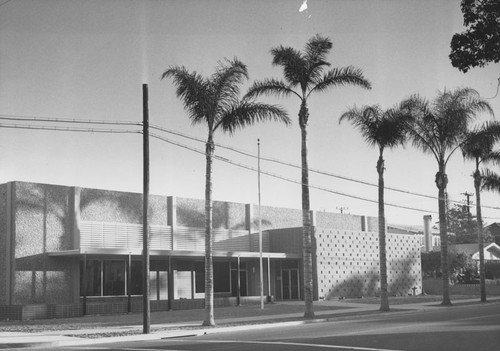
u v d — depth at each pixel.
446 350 15.36
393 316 30.05
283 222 50.22
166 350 17.08
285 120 27.94
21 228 33.84
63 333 23.53
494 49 10.17
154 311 35.84
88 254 34.56
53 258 34.88
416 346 16.38
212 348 17.31
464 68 10.58
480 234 44.88
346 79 30.22
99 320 29.75
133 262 39.22
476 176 45.28
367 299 47.00
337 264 48.44
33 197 34.53
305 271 30.16
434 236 93.50
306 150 30.53
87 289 36.47
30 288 33.78
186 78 26.72
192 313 33.69
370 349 15.92
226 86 27.36
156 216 40.75
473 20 10.15
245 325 26.17
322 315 31.20
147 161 25.22
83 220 36.56
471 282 65.50
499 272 71.31
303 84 30.28
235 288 45.59
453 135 38.97
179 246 41.62
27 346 19.86
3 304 33.03
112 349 18.05
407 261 55.25
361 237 50.97
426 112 39.00
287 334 21.39
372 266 51.50
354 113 35.41
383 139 34.78
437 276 66.38
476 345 16.30
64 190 35.94
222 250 44.66
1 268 33.88
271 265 48.38
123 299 38.28
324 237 47.78
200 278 43.28
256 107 27.62
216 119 27.59
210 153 27.42
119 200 38.59
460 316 28.25
